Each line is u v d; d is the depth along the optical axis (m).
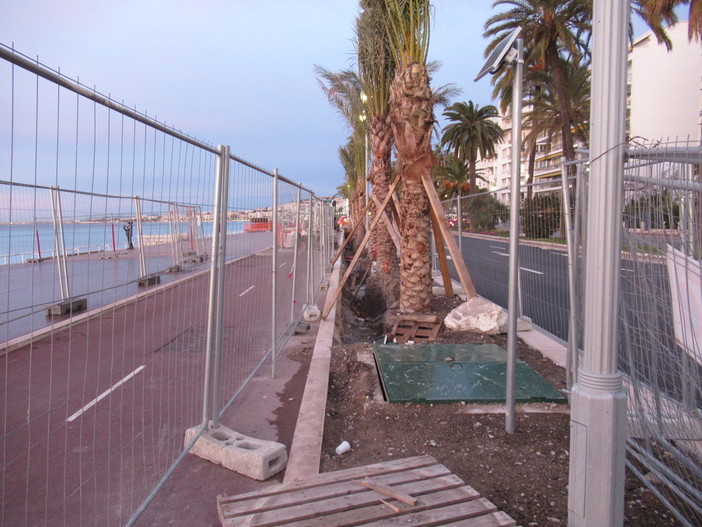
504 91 29.86
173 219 6.30
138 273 4.24
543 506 3.01
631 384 3.40
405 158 7.63
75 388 5.30
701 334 2.44
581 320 4.25
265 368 6.03
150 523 3.00
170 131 3.18
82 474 3.53
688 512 2.94
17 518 3.02
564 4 21.45
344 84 17.72
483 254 9.48
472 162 41.50
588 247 2.50
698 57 45.94
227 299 5.34
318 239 12.17
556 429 3.96
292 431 4.31
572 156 24.00
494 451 3.68
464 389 4.66
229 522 2.71
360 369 5.64
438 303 9.00
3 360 6.21
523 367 5.23
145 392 5.15
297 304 8.18
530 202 7.25
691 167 2.46
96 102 2.48
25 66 2.00
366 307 12.09
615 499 2.48
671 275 2.69
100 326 3.41
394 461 3.32
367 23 10.38
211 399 4.12
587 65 27.86
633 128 50.06
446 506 2.79
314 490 2.98
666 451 3.28
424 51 7.85
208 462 3.72
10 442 4.07
